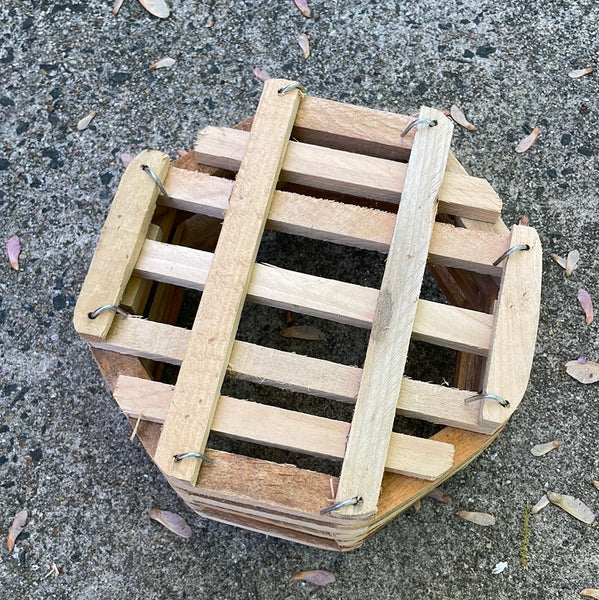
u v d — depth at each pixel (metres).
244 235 0.31
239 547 0.38
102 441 0.39
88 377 0.41
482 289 0.36
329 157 0.34
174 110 0.47
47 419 0.40
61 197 0.44
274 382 0.30
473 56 0.48
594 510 0.38
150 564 0.37
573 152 0.46
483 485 0.39
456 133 0.46
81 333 0.30
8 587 0.37
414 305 0.30
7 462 0.39
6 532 0.38
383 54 0.48
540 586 0.37
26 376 0.41
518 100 0.47
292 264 0.44
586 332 0.42
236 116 0.46
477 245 0.32
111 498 0.38
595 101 0.47
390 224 0.32
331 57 0.48
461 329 0.31
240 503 0.30
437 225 0.32
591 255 0.43
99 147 0.46
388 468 0.29
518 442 0.39
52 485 0.39
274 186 0.33
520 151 0.46
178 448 0.28
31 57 0.48
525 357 0.30
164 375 0.41
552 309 0.42
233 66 0.48
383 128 0.34
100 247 0.31
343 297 0.31
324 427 0.29
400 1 0.49
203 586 0.37
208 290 0.31
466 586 0.37
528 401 0.40
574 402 0.40
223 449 0.40
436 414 0.29
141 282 0.33
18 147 0.46
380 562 0.38
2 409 0.40
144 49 0.48
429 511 0.38
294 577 0.37
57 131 0.46
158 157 0.33
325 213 0.32
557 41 0.49
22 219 0.44
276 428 0.29
